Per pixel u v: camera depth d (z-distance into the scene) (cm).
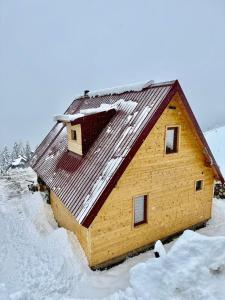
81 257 1064
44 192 1789
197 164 1330
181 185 1281
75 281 967
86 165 1179
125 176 1064
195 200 1366
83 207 989
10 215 1544
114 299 834
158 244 1010
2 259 1116
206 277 777
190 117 1166
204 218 1434
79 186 1107
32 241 1238
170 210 1262
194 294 739
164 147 1169
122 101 1322
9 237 1300
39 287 938
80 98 1994
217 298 713
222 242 845
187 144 1256
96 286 948
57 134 1834
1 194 1870
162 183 1200
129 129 1099
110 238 1064
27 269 1034
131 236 1130
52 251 1116
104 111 1273
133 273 880
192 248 870
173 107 1147
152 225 1203
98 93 1691
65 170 1319
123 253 1115
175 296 752
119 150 1055
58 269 1006
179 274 791
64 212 1292
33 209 1583
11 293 899
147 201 1164
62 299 869
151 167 1141
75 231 1171
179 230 1323
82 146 1251
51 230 1331
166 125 1152
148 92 1185
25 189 1966
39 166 1648
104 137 1217
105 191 964
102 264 1059
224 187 1748
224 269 788
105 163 1072
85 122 1234
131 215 1114
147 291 794
